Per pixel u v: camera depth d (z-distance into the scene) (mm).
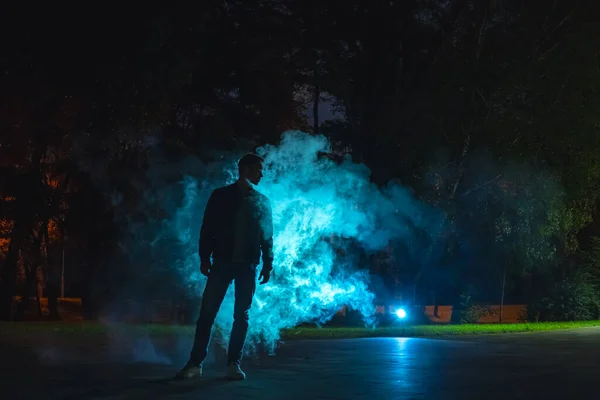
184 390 6125
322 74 22062
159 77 19172
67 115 19938
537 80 20312
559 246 23922
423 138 20609
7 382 6441
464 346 10531
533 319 25312
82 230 23438
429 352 9516
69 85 19469
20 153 20297
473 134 20891
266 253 7109
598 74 20609
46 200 23234
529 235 22062
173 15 18969
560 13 20703
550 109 20641
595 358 8992
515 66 20281
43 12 18797
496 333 15031
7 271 23688
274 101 23625
